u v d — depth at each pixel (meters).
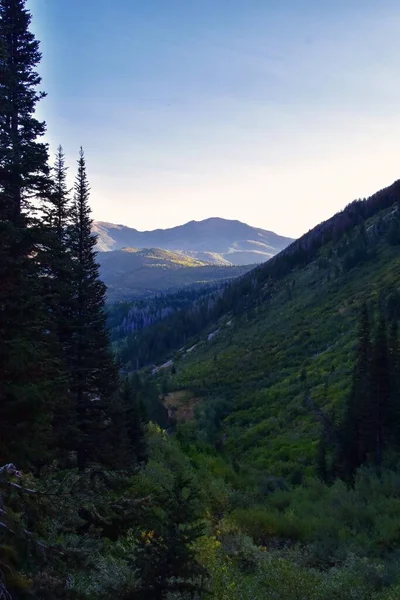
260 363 74.44
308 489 25.23
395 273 80.12
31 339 8.58
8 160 11.91
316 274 110.06
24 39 14.44
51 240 12.02
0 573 4.45
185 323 142.75
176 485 7.41
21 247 10.77
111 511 7.23
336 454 31.33
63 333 17.56
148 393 59.12
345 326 70.81
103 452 17.39
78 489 6.61
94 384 18.30
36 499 5.48
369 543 16.20
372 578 12.02
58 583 5.02
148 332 148.38
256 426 48.09
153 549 6.81
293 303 101.44
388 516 18.02
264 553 14.10
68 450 16.52
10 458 7.09
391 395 29.80
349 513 19.34
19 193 12.88
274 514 19.73
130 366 132.38
